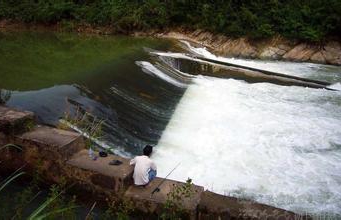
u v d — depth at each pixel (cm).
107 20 2958
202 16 2648
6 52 1953
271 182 895
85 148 878
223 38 2483
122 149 993
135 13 2856
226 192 852
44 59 1775
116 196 742
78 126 1018
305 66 2128
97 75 1481
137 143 1048
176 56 1917
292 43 2369
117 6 2997
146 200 711
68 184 791
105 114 1155
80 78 1423
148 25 2806
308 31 2319
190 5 2717
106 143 987
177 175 917
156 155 997
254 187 874
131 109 1240
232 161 990
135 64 1692
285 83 1652
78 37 2717
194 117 1253
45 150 797
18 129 835
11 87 1270
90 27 3000
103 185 753
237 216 671
